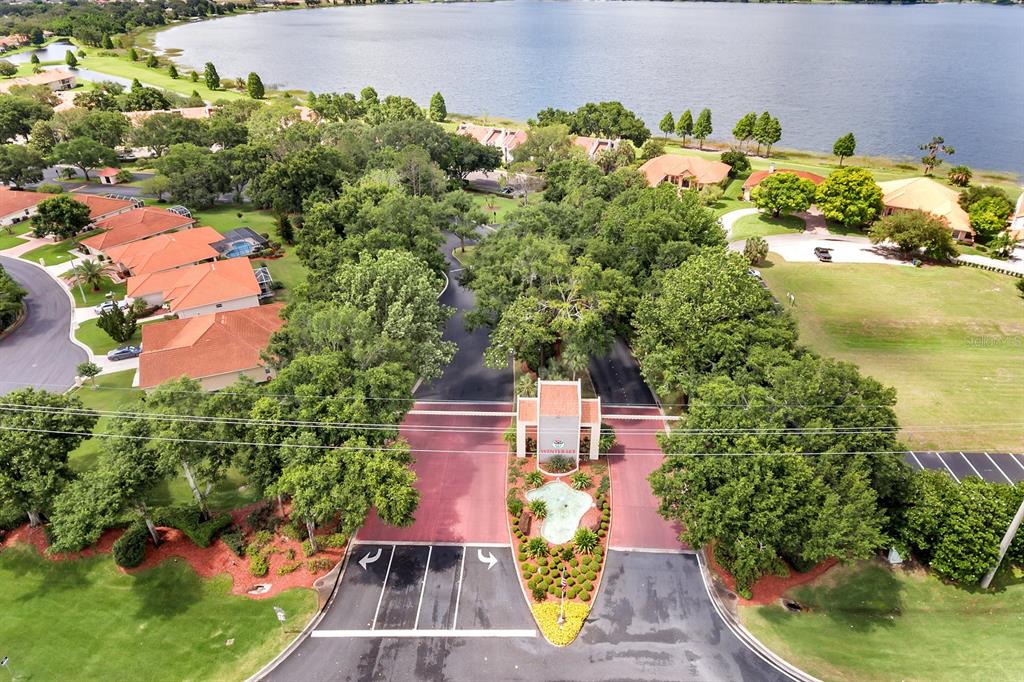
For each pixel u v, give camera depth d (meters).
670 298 62.72
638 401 70.19
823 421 46.75
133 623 45.59
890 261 101.69
